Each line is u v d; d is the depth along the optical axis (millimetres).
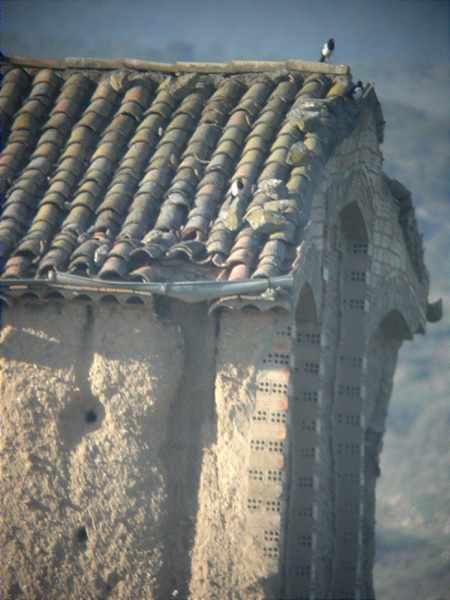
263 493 62875
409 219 76938
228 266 62906
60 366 63625
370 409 78625
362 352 72625
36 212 66625
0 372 63875
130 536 63000
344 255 73250
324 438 70938
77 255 63656
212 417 63844
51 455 63375
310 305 67688
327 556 70750
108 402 63312
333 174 68938
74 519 63125
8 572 63000
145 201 66000
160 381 63250
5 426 63562
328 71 70688
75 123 70500
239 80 71312
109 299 63094
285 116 68875
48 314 63938
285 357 63312
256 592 62438
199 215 64875
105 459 63188
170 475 63781
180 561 63375
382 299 75312
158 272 63125
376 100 72125
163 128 69688
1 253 64500
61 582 62969
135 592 62781
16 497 63219
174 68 71938
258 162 66500
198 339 64250
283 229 63562
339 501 71812
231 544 62781
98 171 67562
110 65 72438
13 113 71188
